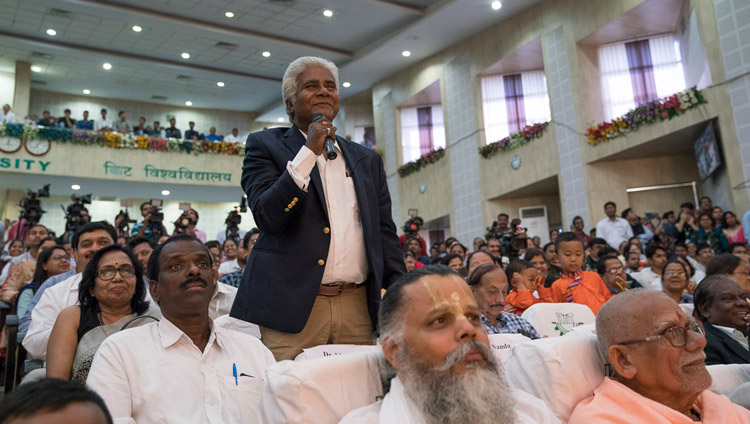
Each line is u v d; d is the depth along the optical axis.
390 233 2.35
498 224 8.98
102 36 13.61
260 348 2.15
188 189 15.32
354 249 2.17
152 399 1.91
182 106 18.20
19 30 13.23
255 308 2.07
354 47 14.74
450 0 12.27
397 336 1.52
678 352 1.77
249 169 2.20
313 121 2.17
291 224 2.11
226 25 13.31
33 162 13.15
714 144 9.14
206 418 1.93
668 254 6.13
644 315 1.81
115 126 15.13
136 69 15.28
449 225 15.48
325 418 1.53
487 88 13.75
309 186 2.13
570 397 1.84
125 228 8.27
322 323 2.11
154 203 7.42
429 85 15.03
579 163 11.38
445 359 1.44
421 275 1.57
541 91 13.48
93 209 15.70
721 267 4.07
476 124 13.66
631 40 11.45
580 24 11.48
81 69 15.21
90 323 2.61
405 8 12.70
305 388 1.52
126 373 1.93
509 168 12.93
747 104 8.77
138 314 2.73
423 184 15.21
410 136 15.93
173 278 2.07
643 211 11.07
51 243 6.02
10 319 3.65
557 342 1.92
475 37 13.82
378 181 2.37
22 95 14.48
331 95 2.26
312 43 14.38
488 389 1.42
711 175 9.88
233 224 8.27
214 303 3.80
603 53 11.62
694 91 9.43
